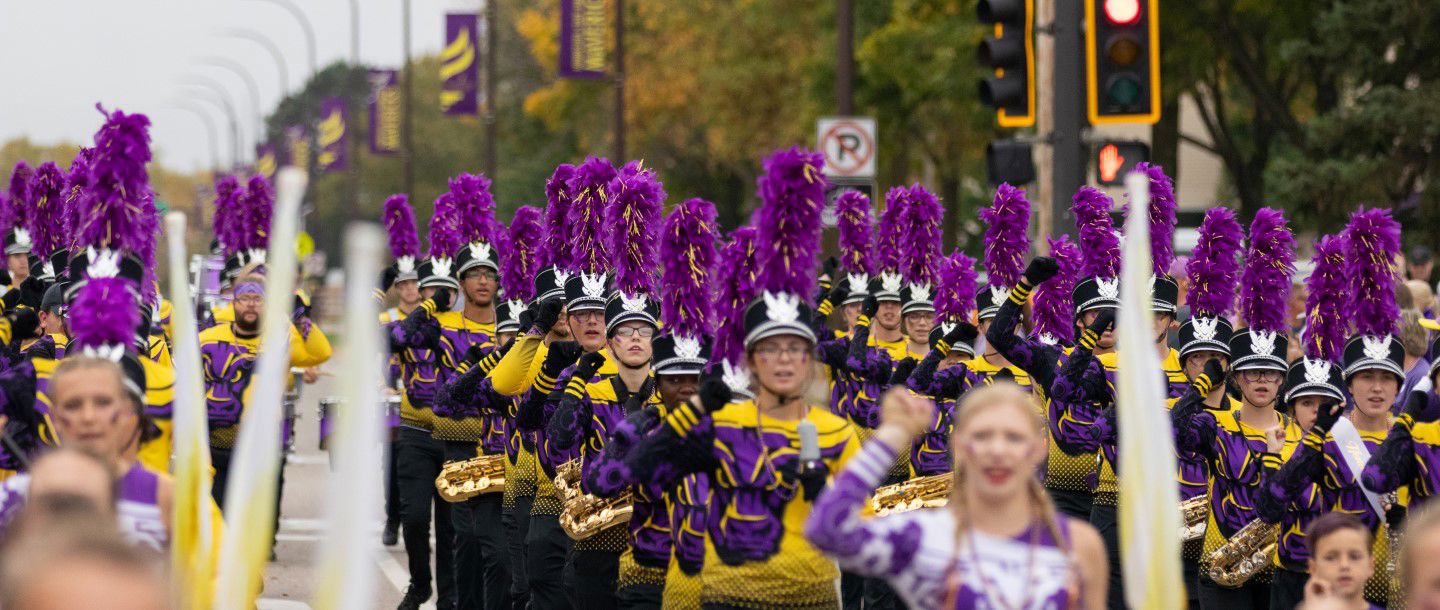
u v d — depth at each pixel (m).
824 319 27.09
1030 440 12.18
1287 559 21.11
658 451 16.02
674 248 19.20
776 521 15.88
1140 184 11.77
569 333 24.48
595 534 20.41
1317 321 22.17
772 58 108.62
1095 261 26.22
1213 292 24.81
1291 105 84.81
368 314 9.37
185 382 13.69
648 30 127.94
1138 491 11.70
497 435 28.02
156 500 14.52
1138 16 32.53
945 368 27.97
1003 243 28.12
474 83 115.38
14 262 33.81
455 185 31.64
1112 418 24.27
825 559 15.95
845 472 12.31
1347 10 62.12
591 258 23.22
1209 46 71.81
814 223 16.14
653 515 18.73
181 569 13.47
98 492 12.13
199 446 13.66
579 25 85.06
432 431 29.98
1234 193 104.81
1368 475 20.00
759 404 16.27
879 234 30.61
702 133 133.50
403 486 29.84
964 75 76.19
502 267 30.70
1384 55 63.53
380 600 30.61
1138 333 11.74
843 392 27.75
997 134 82.12
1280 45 68.19
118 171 18.36
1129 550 11.77
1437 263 61.34
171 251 13.77
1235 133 107.62
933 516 12.37
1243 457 22.28
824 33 90.94
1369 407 21.50
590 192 23.39
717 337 17.17
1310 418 22.23
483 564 27.27
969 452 12.20
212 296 38.12
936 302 29.80
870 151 43.00
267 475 11.49
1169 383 25.81
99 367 14.25
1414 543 11.01
